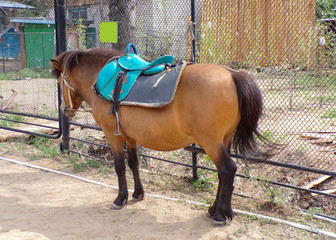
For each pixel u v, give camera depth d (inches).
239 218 139.4
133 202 160.4
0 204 158.7
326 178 173.9
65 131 232.4
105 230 134.3
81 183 186.4
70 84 166.4
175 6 188.7
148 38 200.5
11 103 399.9
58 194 171.8
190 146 172.6
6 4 780.0
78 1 248.7
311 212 141.5
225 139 131.7
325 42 177.3
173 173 201.8
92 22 261.3
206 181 179.8
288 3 174.1
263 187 160.9
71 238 128.6
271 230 130.2
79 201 163.0
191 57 171.9
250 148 130.4
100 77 144.7
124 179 154.2
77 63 162.4
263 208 151.7
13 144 260.8
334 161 183.2
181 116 122.3
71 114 174.2
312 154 191.8
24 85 518.9
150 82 131.1
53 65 170.7
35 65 664.4
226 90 118.5
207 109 117.8
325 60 177.2
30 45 658.2
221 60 181.5
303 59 178.4
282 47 178.7
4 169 210.1
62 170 208.2
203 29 182.5
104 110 144.5
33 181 190.4
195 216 144.0
